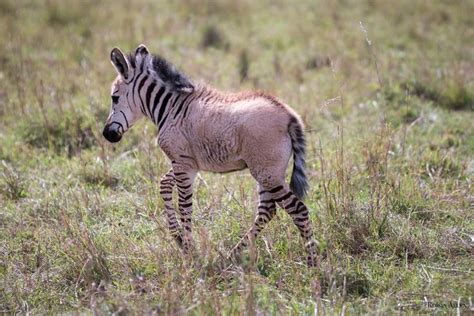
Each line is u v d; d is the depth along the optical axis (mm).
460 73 16484
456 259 9711
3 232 10852
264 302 8484
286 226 10156
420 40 20281
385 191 10930
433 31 21156
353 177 11688
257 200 10625
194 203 11219
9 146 13891
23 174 12898
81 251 9633
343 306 8102
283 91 15992
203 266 8977
